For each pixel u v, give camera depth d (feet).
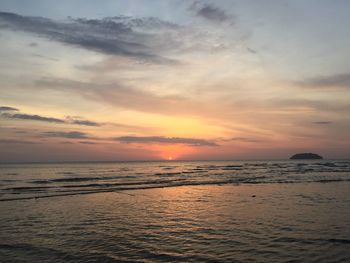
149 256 33.81
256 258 33.04
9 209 65.21
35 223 51.34
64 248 36.99
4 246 37.86
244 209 63.93
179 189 104.27
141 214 59.31
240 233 43.62
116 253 34.91
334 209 63.16
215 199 79.61
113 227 48.06
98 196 86.63
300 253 34.58
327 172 205.77
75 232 44.91
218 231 44.88
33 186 115.24
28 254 34.73
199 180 143.64
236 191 97.66
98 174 203.62
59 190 101.45
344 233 43.34
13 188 107.55
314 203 71.41
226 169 278.26
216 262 31.86
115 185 118.93
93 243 39.06
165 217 56.08
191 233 43.91
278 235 42.34
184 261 32.17
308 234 42.80
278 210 62.34
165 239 40.75
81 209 65.21
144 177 168.86
